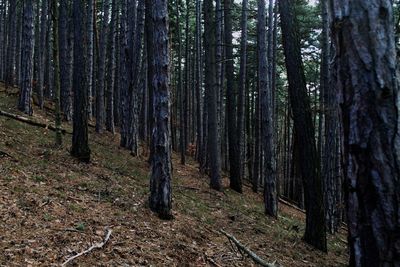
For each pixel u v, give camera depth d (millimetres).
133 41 20109
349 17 2543
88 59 22484
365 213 2461
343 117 2598
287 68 11336
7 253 5750
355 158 2512
